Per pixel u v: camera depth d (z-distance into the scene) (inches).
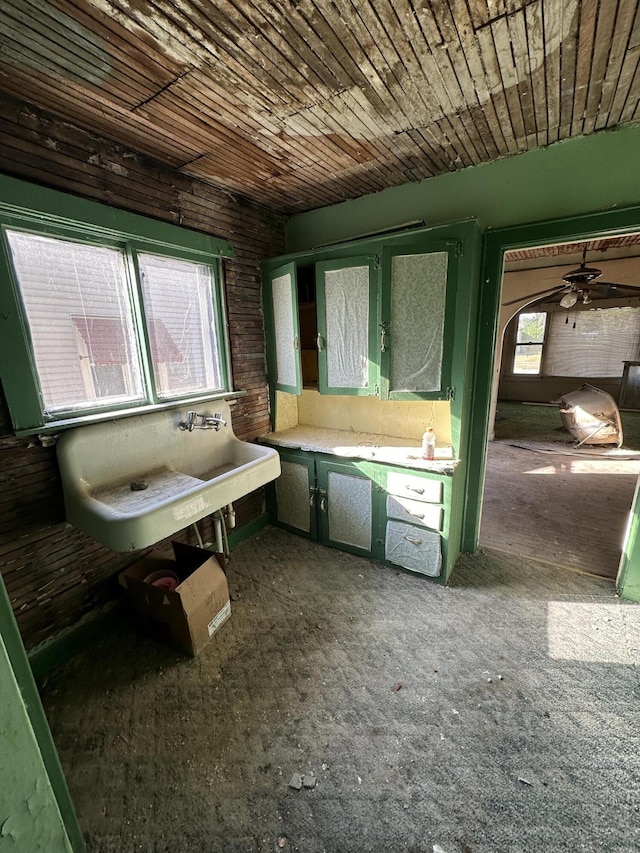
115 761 51.2
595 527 110.9
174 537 87.3
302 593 84.2
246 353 99.9
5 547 59.1
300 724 55.6
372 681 62.2
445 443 96.7
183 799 46.7
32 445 60.8
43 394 62.7
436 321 78.7
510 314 223.1
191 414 82.4
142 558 78.2
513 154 76.0
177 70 48.6
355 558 97.0
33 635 63.4
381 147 70.9
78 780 48.9
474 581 87.0
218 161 74.3
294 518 106.9
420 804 45.4
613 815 43.6
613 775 47.7
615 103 59.1
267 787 47.7
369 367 87.7
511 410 291.0
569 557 95.9
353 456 90.6
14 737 17.1
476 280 80.0
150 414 76.5
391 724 55.1
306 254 91.4
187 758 51.4
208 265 87.5
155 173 73.4
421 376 82.4
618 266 196.5
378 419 106.1
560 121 64.5
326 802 46.0
